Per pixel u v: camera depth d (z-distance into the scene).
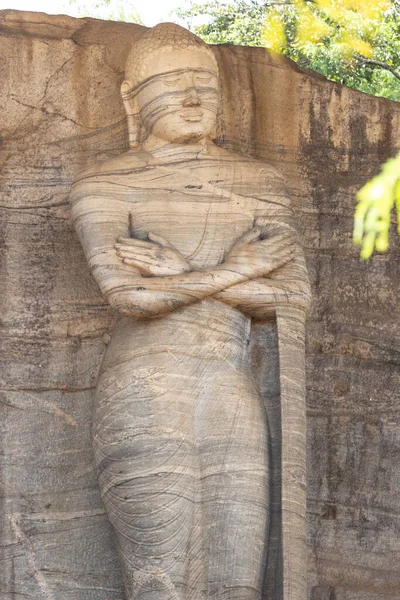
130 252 11.02
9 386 11.95
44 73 12.70
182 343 10.93
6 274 12.20
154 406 10.74
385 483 12.63
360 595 12.30
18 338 12.08
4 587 11.49
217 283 11.00
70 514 11.71
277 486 10.95
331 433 12.59
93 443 11.09
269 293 11.16
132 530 10.66
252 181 11.80
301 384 11.15
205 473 10.79
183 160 11.74
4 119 12.54
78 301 12.25
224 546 10.71
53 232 12.39
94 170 11.65
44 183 12.49
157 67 11.70
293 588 10.64
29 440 11.85
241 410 10.91
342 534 12.39
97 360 12.12
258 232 11.54
